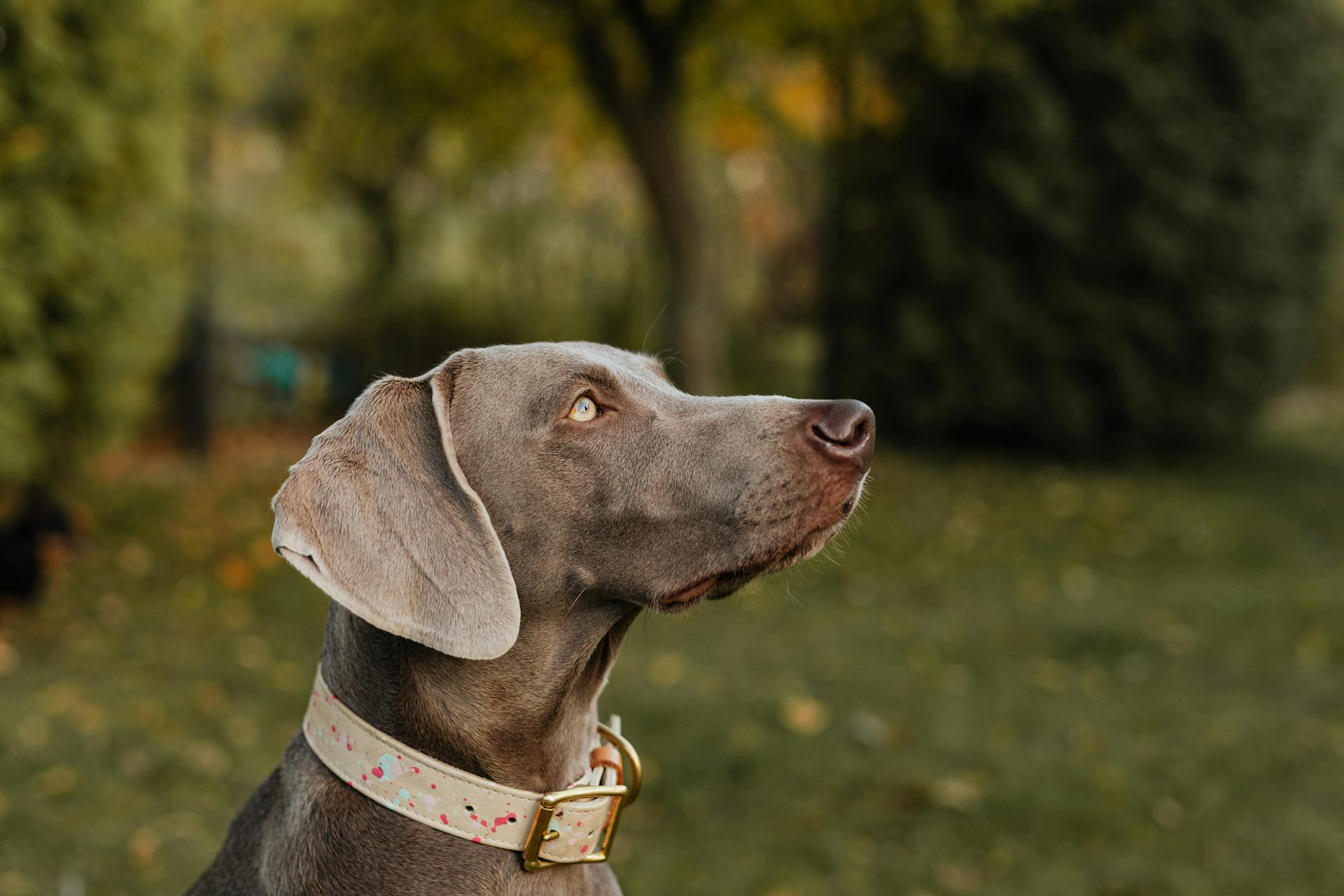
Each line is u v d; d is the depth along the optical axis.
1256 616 7.35
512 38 11.55
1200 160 11.69
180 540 8.06
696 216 11.15
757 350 16.78
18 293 5.89
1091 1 11.55
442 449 2.00
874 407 12.48
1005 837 4.38
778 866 4.10
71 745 4.66
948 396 11.98
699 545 2.10
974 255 11.78
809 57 12.46
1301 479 12.34
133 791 4.38
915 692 5.94
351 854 1.98
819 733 5.30
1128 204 11.77
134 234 6.77
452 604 1.89
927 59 11.67
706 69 12.39
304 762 2.09
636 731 5.20
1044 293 11.84
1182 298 12.01
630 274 16.36
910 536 9.16
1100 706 5.79
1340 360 21.23
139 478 10.11
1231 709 5.77
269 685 5.65
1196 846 4.32
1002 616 7.30
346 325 16.47
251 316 18.97
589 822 2.04
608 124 13.19
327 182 15.27
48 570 6.91
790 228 17.89
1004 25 11.65
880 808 4.58
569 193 17.06
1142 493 10.76
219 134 13.18
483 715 2.07
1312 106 12.66
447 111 13.09
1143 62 11.73
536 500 2.10
